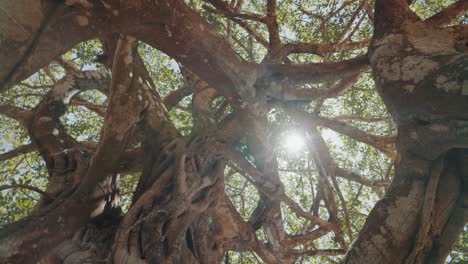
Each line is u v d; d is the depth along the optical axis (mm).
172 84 10805
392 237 4312
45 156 6898
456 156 4488
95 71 8305
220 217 6539
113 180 6258
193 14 4973
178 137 6293
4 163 9219
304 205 9219
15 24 3852
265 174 6594
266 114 6320
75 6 4090
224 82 5676
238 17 7051
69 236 5492
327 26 9359
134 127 6250
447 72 4066
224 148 6078
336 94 6348
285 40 9828
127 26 4547
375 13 5375
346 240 9469
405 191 4453
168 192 5777
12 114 7453
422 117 4215
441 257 4344
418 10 10102
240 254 9273
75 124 10367
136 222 5473
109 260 5453
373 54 5008
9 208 6199
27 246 4973
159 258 5535
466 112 3891
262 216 7047
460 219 4426
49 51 4156
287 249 7086
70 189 6004
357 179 8039
